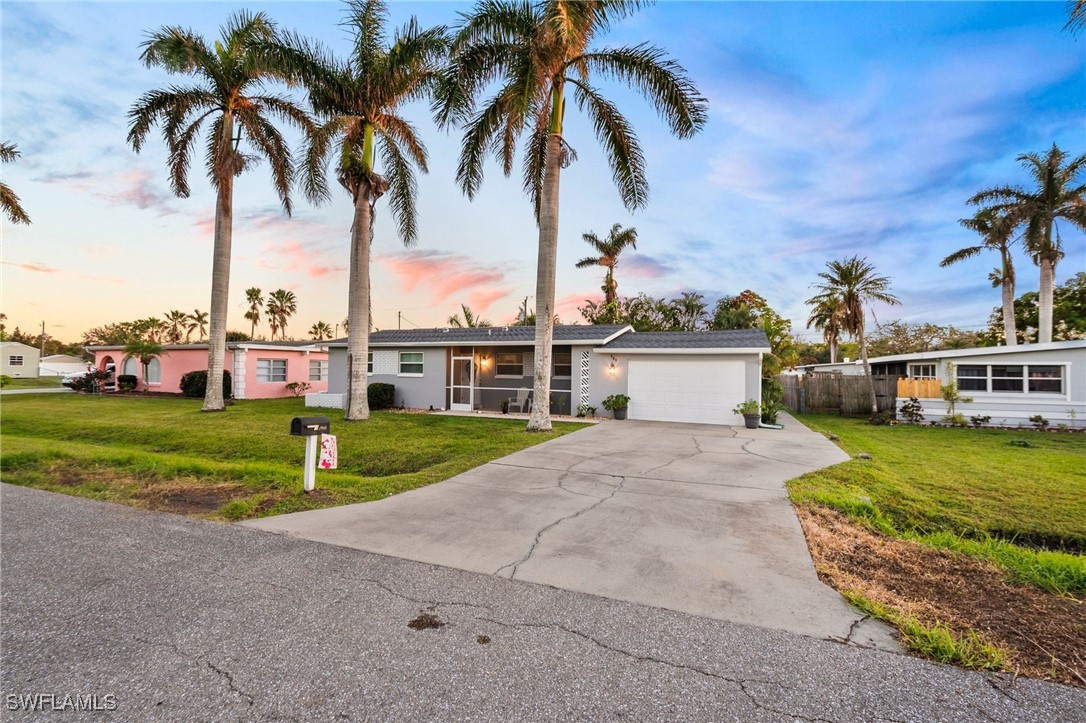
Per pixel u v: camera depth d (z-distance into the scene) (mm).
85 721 1938
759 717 2002
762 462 8031
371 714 1995
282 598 3100
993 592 3279
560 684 2213
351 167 12859
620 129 11547
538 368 11312
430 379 17297
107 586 3256
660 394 14242
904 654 2512
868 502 5562
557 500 5668
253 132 15641
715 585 3383
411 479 6652
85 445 9742
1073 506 6562
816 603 3105
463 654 2459
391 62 12555
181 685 2184
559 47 10516
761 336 14602
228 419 13727
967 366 16672
